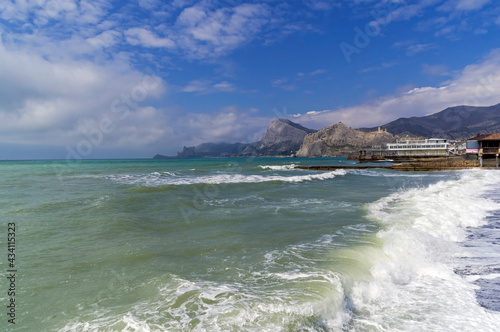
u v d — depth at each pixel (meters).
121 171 37.97
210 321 3.63
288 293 4.36
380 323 4.01
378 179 29.58
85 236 7.83
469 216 10.62
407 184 24.09
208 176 29.41
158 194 15.63
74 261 6.00
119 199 13.58
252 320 3.68
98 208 11.55
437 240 7.79
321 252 6.45
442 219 9.95
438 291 5.06
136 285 4.88
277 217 10.47
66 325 3.71
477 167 43.22
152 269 5.56
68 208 11.52
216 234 8.15
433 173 39.66
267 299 4.17
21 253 6.46
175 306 4.04
